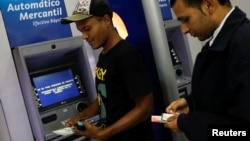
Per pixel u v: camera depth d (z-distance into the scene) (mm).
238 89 1029
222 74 1114
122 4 2158
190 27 1167
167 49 2045
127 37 2189
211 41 1184
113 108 1605
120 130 1542
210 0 1105
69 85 1947
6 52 1716
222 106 1136
